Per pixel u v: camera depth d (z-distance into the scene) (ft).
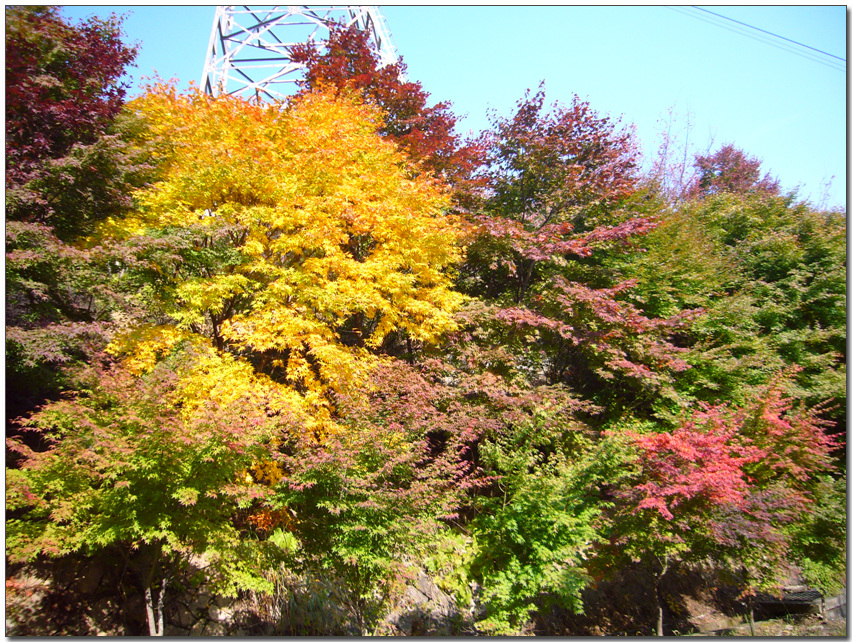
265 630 32.99
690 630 47.83
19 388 35.45
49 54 38.45
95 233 38.70
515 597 35.42
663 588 50.47
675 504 37.27
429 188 51.93
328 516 31.09
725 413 47.03
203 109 43.93
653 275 61.62
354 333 50.72
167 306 36.40
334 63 68.03
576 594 35.42
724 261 71.92
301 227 42.01
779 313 68.44
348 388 37.11
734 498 35.88
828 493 46.62
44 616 28.43
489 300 57.36
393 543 30.35
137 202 40.34
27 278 34.19
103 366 32.83
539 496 36.94
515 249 55.26
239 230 39.73
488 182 64.64
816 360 62.90
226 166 39.27
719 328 61.98
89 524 26.08
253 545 29.73
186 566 30.66
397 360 43.34
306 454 30.99
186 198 39.91
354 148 47.78
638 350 52.29
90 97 41.11
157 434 25.54
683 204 81.15
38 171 34.55
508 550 36.86
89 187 37.40
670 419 49.90
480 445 40.98
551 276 58.44
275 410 33.17
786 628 49.75
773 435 44.91
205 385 33.83
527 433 42.45
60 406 26.48
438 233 47.39
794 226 84.84
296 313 39.32
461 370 49.14
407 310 46.85
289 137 45.32
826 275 72.13
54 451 26.08
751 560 39.86
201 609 32.81
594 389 60.49
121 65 45.01
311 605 34.40
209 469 27.17
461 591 38.70
